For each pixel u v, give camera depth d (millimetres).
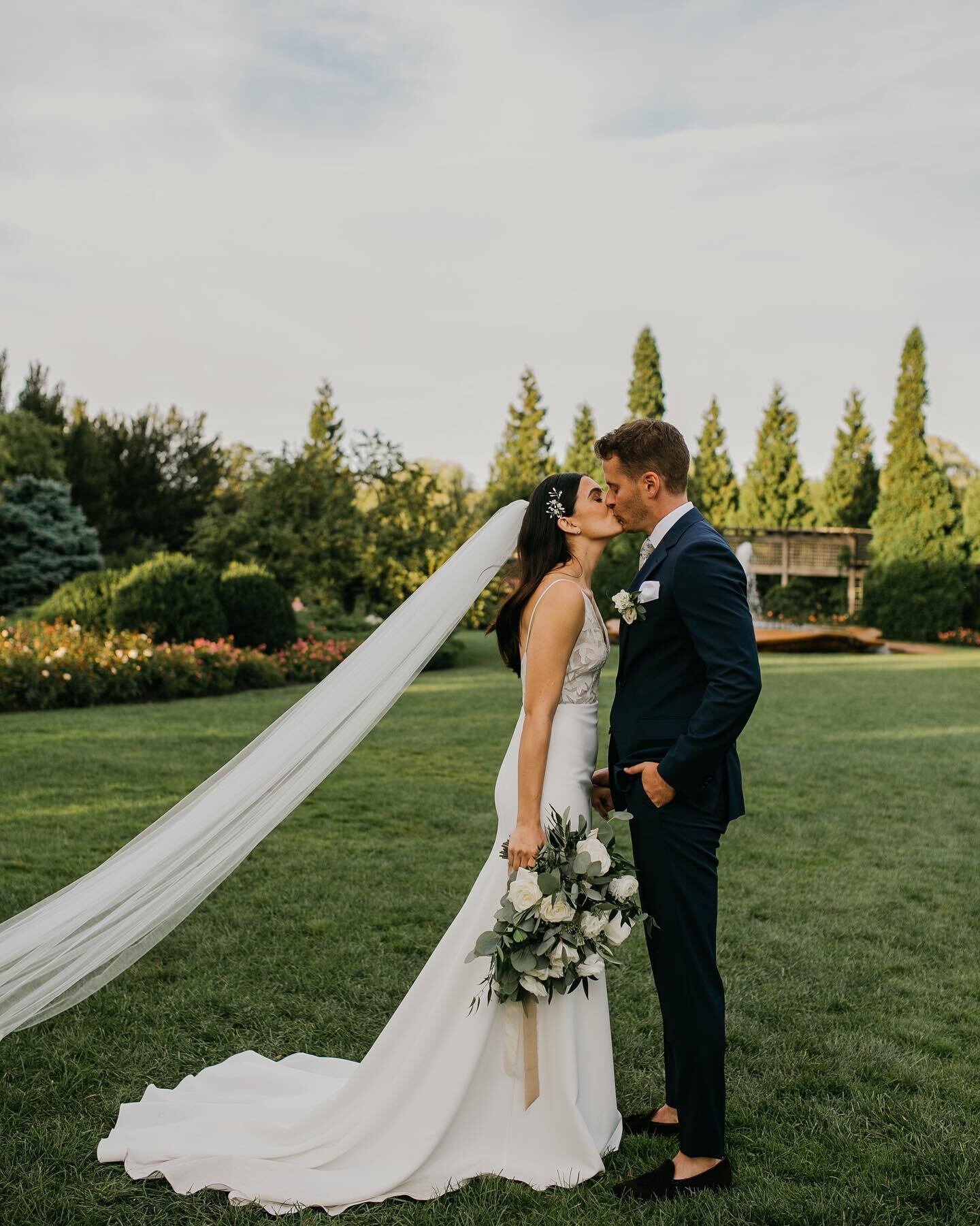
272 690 13062
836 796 6695
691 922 2209
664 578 2262
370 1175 2172
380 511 19547
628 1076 2768
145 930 2371
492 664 17422
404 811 6012
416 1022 2287
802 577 32875
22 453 27312
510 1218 2053
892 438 28547
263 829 2441
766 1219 2057
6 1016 2250
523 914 2150
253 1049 2881
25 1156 2285
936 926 4098
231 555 19234
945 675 15836
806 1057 2881
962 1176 2223
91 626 13508
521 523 2584
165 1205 2111
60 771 6840
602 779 2514
